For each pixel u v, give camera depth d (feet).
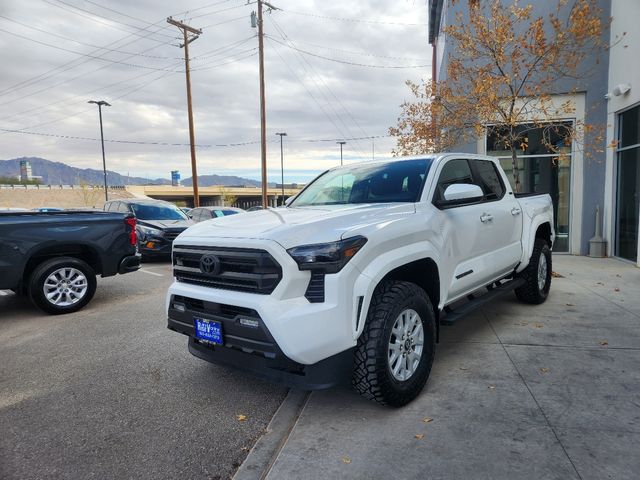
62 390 13.06
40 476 9.03
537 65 33.19
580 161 36.60
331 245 9.70
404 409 11.09
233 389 12.92
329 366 9.91
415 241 11.69
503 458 8.92
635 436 9.56
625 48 32.04
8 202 265.95
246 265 10.09
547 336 16.10
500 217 16.35
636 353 14.26
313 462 9.07
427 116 34.91
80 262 21.99
